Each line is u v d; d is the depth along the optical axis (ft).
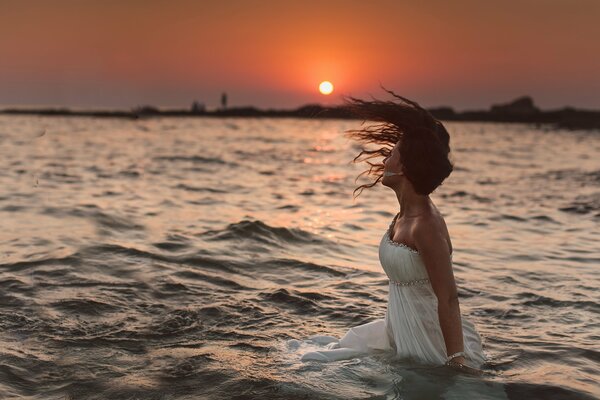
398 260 11.07
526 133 223.71
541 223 31.50
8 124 212.64
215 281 18.17
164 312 14.98
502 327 14.43
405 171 10.96
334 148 112.06
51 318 14.26
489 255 23.35
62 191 39.78
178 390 10.48
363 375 10.80
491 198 41.96
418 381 10.48
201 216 31.14
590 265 21.70
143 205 34.40
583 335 13.80
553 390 10.44
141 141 121.49
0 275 17.94
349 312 15.33
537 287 18.34
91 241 23.25
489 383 10.56
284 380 10.71
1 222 27.32
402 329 11.30
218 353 12.21
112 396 10.28
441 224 10.92
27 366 11.46
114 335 13.28
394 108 11.19
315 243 24.77
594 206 37.70
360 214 34.01
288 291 17.02
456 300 10.79
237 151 96.27
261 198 39.91
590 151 110.73
